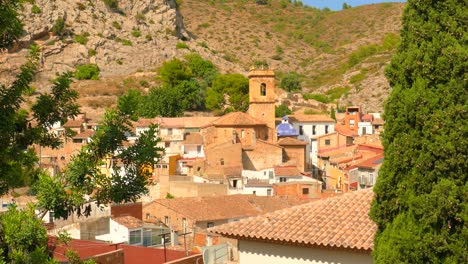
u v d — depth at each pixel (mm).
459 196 22156
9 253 20391
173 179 106812
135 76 199375
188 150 127938
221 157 114500
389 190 23406
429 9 23312
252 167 118188
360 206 30031
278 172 110000
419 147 22797
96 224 56125
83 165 21969
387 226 23641
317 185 99500
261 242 29281
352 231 27969
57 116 23266
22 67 22656
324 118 150625
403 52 23750
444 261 22375
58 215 21844
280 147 119438
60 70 194000
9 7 21594
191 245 59188
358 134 141875
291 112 173875
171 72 184000
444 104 22547
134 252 44500
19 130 22594
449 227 22375
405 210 23109
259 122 126625
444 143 22266
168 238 59000
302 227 28906
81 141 118125
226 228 30109
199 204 79188
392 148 23281
